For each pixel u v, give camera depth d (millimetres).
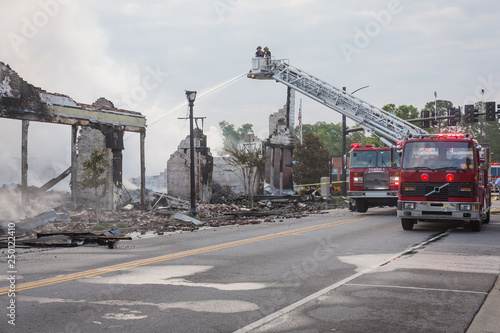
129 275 9266
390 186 25453
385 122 30547
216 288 8062
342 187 39500
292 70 33938
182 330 5828
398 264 10297
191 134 24359
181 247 13562
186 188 34188
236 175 37531
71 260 11398
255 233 17141
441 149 16750
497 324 6074
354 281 8570
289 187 41031
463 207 16234
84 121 23969
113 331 5785
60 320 6242
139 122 27359
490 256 11383
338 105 32250
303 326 5980
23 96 20984
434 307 6855
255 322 6145
